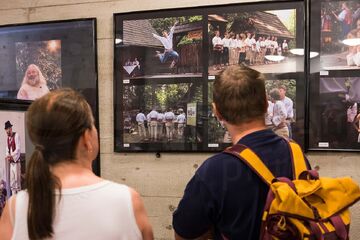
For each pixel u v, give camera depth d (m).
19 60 2.29
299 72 1.89
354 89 1.83
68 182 1.02
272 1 1.92
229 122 1.20
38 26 2.26
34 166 1.00
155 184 2.10
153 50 2.09
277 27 1.92
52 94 1.07
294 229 1.04
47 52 2.25
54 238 0.98
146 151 2.10
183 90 2.05
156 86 2.09
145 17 2.10
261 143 1.16
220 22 1.99
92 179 1.05
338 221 1.08
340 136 1.84
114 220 1.02
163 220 2.09
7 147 1.46
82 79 2.19
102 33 2.18
